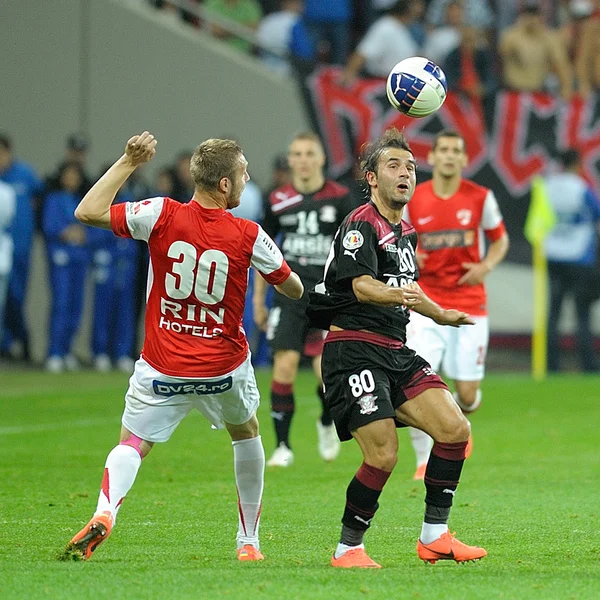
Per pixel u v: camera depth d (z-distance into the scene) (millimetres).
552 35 76188
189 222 21219
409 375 21875
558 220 70000
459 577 20266
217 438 43344
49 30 75812
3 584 19219
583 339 71688
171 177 65500
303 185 37750
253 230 21391
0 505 28750
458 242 35375
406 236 22234
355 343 21625
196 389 21625
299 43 79312
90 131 76438
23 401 53094
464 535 25328
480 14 82750
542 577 20375
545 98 74750
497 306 76562
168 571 20609
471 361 35750
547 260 70625
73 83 76125
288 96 77250
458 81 75000
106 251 67750
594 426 47188
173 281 21266
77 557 21484
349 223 21766
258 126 77812
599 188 74812
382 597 18500
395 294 20859
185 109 77625
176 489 31797
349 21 81688
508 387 63562
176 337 21500
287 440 36875
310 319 22375
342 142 74875
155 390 21578
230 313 21531
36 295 74312
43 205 66875
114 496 21422
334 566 21453
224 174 21281
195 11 82062
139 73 77000
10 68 75562
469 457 38875
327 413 37531
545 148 75000
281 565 21641
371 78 74812
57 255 66188
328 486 32594
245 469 22438
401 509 29031
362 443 21297
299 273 37156
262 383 63406
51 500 29578
